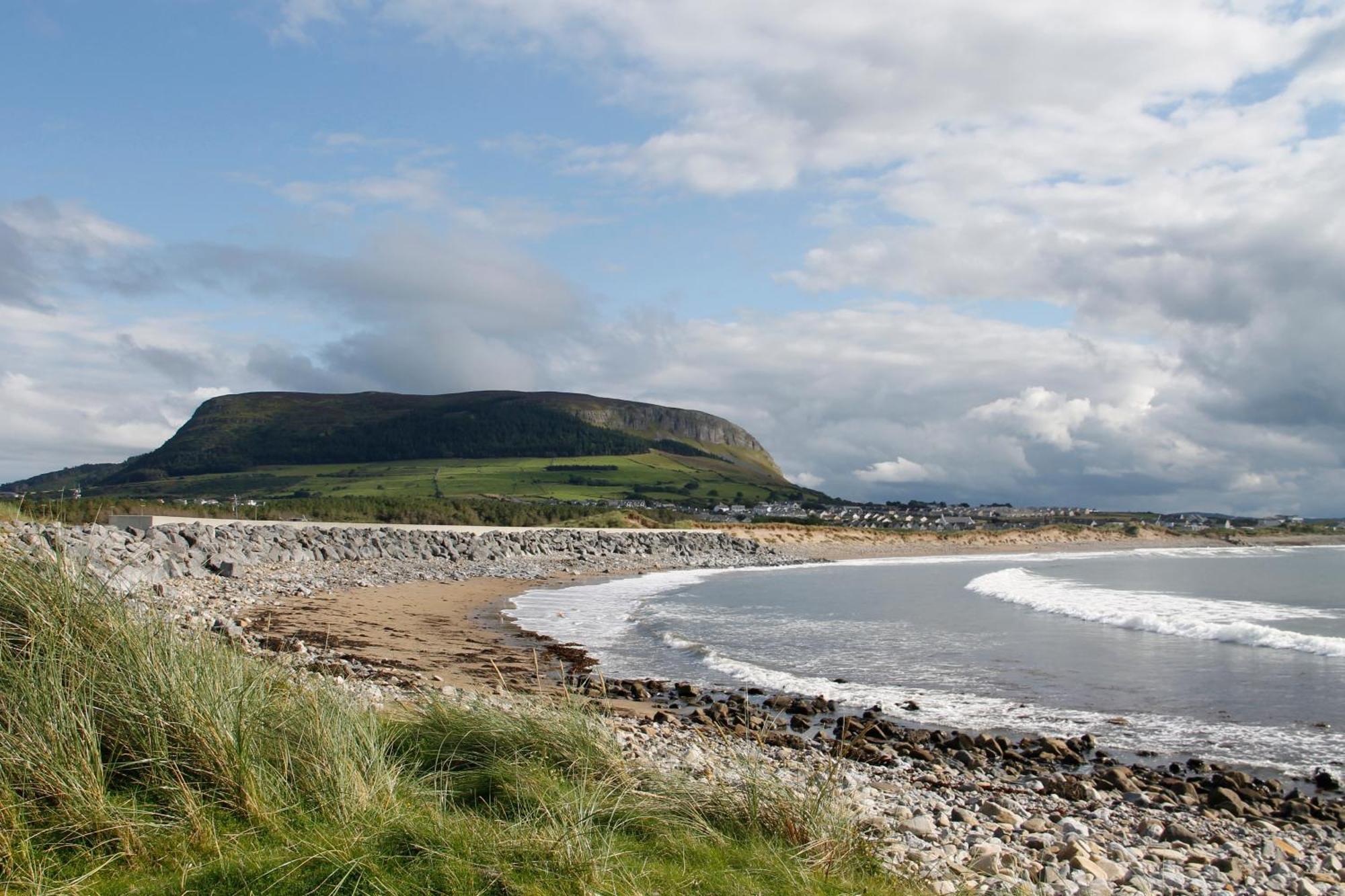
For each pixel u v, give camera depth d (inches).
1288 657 925.2
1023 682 792.9
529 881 225.0
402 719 371.6
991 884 287.0
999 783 476.7
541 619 1211.9
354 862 222.2
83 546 1010.7
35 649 265.0
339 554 1979.6
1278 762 541.3
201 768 258.1
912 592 1808.6
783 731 593.9
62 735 244.4
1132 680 800.9
